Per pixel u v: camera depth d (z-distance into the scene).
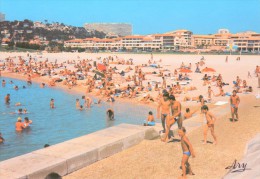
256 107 25.08
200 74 56.31
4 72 73.50
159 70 61.78
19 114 31.25
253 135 15.16
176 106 13.74
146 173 10.15
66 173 9.91
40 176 9.09
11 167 9.23
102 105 36.62
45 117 29.83
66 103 37.88
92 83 51.03
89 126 26.20
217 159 11.47
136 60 87.62
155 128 15.14
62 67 75.62
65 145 11.36
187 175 10.05
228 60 80.38
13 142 21.25
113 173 10.11
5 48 159.38
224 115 21.42
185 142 9.80
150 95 41.31
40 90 49.56
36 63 84.19
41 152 10.58
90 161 10.80
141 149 12.46
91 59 90.88
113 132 13.13
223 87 44.09
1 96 43.38
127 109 34.09
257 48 188.00
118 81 52.72
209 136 15.42
